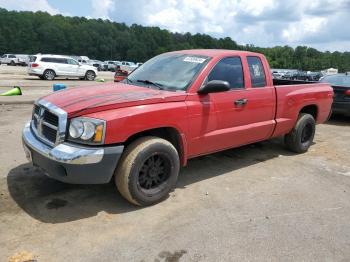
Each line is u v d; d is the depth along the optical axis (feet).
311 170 20.03
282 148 24.22
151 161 14.51
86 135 12.89
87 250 11.57
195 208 14.73
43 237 12.14
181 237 12.53
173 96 15.07
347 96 34.22
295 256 11.73
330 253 12.00
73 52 361.51
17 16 343.46
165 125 14.65
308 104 22.65
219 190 16.66
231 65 17.83
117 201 14.96
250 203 15.42
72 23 397.60
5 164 18.37
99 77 107.24
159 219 13.70
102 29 379.96
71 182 13.05
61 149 12.82
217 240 12.43
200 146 16.49
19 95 45.52
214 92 15.88
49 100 14.57
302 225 13.73
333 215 14.69
